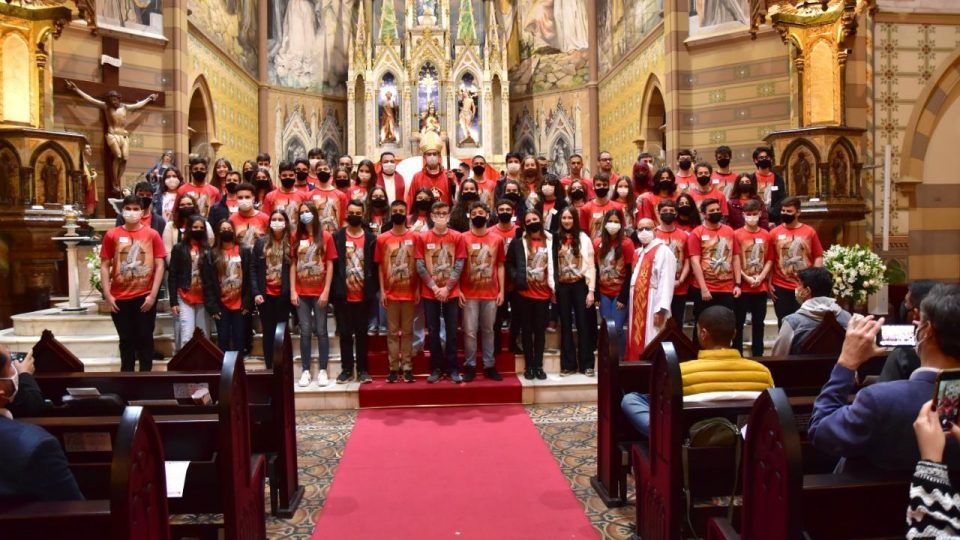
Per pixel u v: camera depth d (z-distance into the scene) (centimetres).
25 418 383
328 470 549
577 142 1886
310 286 731
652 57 1438
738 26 1244
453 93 1925
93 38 1192
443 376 764
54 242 941
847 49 999
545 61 1952
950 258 1087
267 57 1764
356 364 761
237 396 375
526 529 444
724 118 1277
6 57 909
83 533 249
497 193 871
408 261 733
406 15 1936
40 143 917
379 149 1906
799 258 745
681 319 760
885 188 918
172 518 471
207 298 709
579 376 770
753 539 301
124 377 472
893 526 263
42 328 830
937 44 1068
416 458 574
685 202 779
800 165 1009
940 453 210
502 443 610
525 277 745
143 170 1270
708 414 388
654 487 405
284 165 850
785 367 477
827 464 371
